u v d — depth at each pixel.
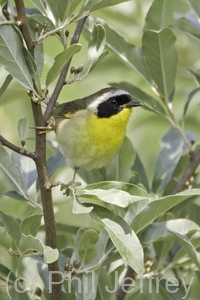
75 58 15.82
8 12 7.93
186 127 15.31
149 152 16.08
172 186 10.84
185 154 11.02
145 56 10.81
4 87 8.66
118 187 7.46
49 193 7.78
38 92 7.72
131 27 15.16
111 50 11.48
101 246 8.84
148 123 14.98
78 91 15.86
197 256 8.00
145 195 7.35
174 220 9.05
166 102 11.21
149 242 8.84
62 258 9.86
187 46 15.24
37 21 8.73
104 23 11.20
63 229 10.62
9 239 7.86
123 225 7.47
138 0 15.05
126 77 16.16
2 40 7.82
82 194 7.47
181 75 14.56
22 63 7.82
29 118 14.66
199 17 11.73
